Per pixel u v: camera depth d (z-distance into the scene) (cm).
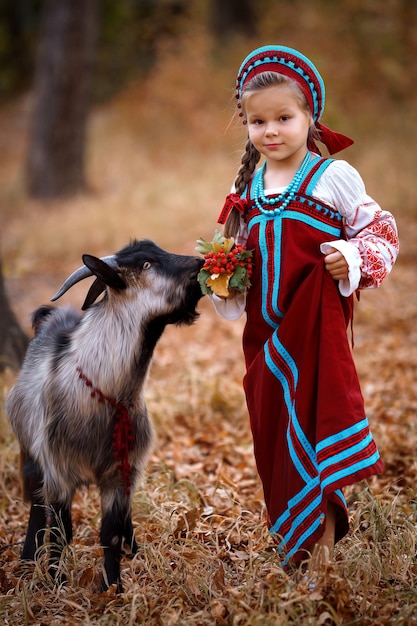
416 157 1462
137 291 408
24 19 2820
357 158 1511
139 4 2525
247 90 368
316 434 357
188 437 647
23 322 973
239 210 383
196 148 1830
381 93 1856
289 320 365
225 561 434
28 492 452
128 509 432
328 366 356
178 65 2108
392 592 369
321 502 355
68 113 1692
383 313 948
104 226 1373
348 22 2064
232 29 2230
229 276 371
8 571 440
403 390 720
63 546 429
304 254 366
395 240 372
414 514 446
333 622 350
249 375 387
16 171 1977
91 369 411
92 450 418
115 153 1881
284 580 365
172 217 1377
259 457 388
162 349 889
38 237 1364
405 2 2058
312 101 371
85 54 1688
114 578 412
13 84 2744
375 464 356
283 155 370
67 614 387
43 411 430
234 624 346
